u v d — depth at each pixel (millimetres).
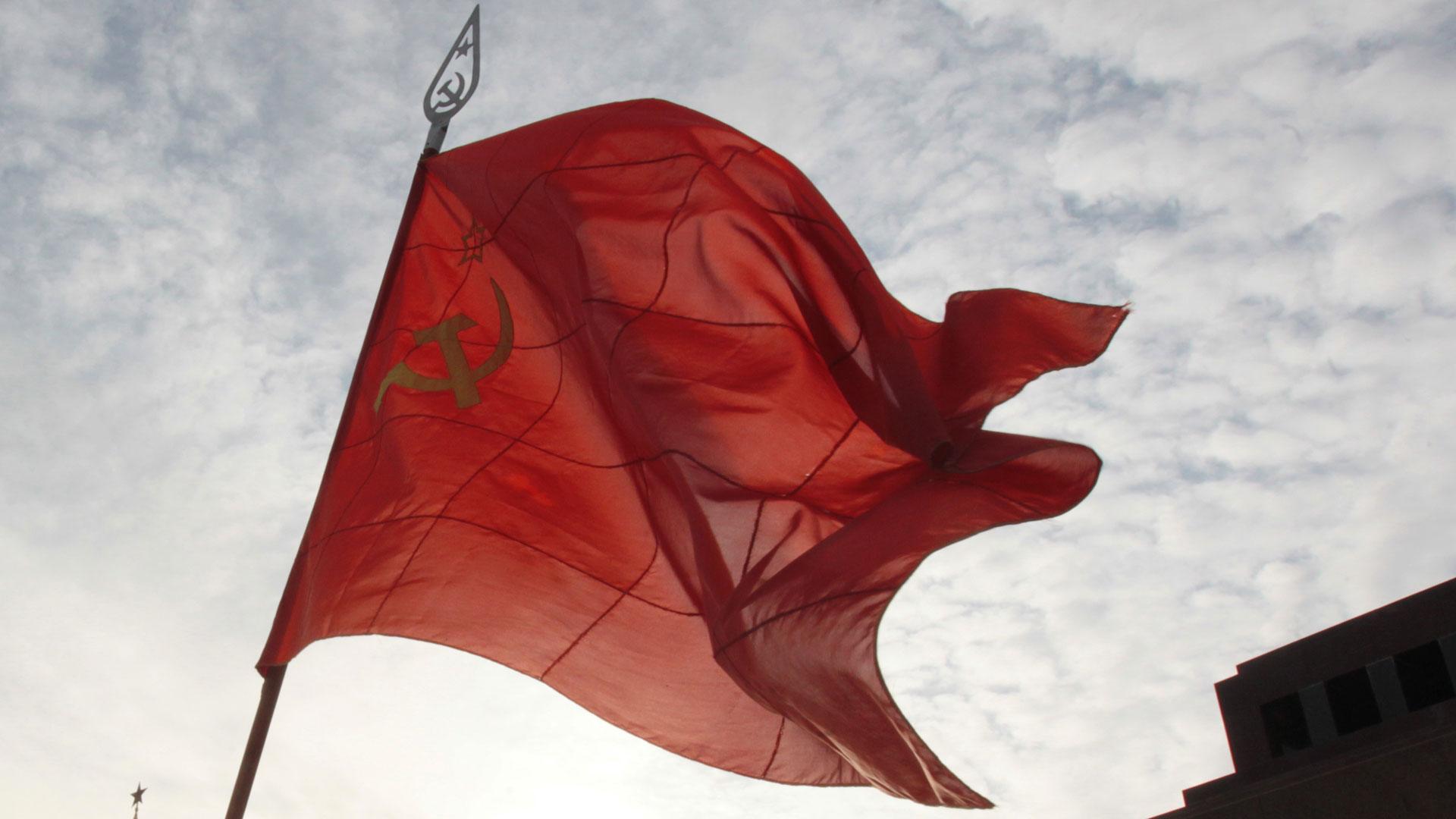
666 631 8414
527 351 9125
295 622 8758
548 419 8914
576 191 8602
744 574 7066
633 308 8031
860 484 7391
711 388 7664
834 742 6020
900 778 5930
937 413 7266
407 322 9633
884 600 6004
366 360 9742
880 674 5820
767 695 6145
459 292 9492
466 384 9203
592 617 8547
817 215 8211
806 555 6340
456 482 8953
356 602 8789
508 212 9188
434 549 8836
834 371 7715
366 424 9516
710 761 8172
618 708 8352
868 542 6289
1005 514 6449
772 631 6184
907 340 7773
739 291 7980
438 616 8703
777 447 7508
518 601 8664
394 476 9125
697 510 7336
